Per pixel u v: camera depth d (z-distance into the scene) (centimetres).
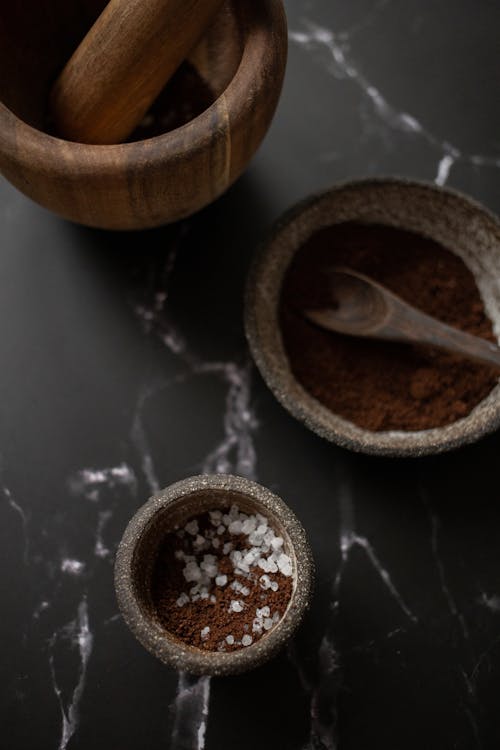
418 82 49
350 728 44
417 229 45
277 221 43
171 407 46
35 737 44
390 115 48
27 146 39
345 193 44
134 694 44
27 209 47
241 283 47
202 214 47
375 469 46
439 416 44
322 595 45
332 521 45
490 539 45
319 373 45
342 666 44
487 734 44
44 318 46
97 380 46
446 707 44
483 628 45
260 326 43
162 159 39
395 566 45
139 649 44
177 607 42
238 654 39
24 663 44
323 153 48
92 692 44
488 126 48
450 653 45
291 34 49
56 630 44
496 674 44
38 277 47
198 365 46
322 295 45
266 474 46
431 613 45
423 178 48
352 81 48
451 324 45
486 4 49
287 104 48
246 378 46
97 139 42
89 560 45
